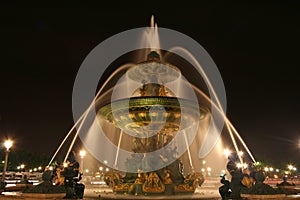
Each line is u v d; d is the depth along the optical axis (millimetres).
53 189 9781
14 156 66312
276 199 9172
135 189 13062
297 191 12883
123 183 13648
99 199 10914
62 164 10906
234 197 10273
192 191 13547
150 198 11633
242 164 10773
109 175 14445
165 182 13055
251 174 10438
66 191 10336
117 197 11945
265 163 68188
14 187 14367
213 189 18516
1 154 59719
